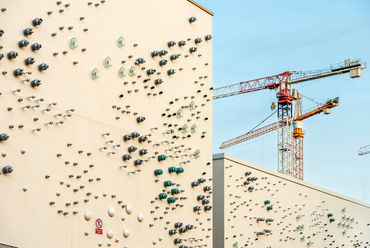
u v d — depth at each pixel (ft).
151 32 140.05
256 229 175.52
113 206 122.83
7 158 102.58
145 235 130.21
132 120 131.03
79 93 118.11
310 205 206.39
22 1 109.19
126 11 133.18
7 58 104.94
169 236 137.18
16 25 107.34
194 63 152.97
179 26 149.69
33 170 106.63
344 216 229.04
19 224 102.83
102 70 124.36
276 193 187.73
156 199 134.92
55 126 111.96
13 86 105.29
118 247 122.62
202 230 147.74
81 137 117.19
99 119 122.11
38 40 110.93
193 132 148.97
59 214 110.42
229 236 164.96
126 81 130.31
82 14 121.29
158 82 138.21
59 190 111.04
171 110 143.02
